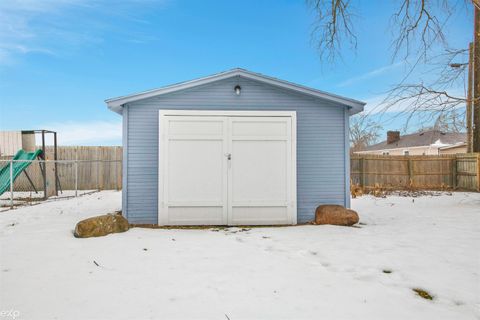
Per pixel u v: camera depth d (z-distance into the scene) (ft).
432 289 10.27
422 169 55.01
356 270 12.16
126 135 22.24
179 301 9.37
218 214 22.12
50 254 13.94
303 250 14.99
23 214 25.31
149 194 22.33
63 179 48.01
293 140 22.76
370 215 26.40
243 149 22.48
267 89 23.13
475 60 30.22
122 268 12.26
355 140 101.19
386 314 8.65
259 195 22.41
